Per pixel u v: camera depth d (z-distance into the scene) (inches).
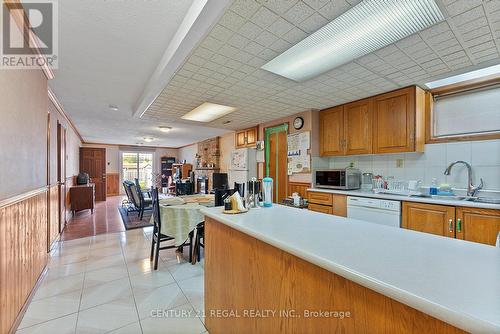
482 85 99.3
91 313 70.5
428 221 91.6
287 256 39.4
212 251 64.0
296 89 114.7
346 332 30.1
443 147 107.9
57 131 151.9
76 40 79.7
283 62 86.2
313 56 81.8
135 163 404.8
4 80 59.4
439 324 21.6
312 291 34.8
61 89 123.7
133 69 101.9
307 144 154.1
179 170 369.1
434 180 110.0
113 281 90.6
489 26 64.4
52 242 129.6
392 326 25.3
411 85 109.2
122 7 64.3
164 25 72.4
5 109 59.9
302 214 59.7
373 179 132.2
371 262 29.4
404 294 22.3
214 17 61.2
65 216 181.6
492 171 94.4
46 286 86.4
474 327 17.8
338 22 63.7
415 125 108.3
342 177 131.9
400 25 64.4
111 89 125.0
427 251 33.4
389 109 117.5
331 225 48.2
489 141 95.6
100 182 324.8
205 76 98.8
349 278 27.0
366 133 127.3
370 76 98.8
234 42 73.3
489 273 26.2
